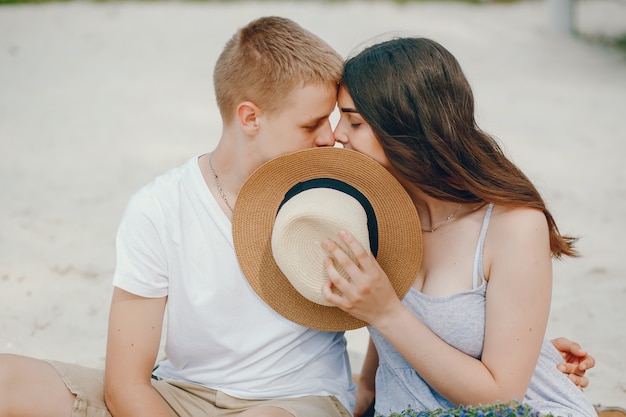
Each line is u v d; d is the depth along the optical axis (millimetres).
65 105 9883
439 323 2842
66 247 5789
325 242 2654
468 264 2846
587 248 5930
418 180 2820
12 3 16438
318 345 3096
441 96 2803
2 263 5449
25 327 4535
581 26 15883
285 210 2779
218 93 3020
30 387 2801
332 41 12750
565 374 3053
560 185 7332
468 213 2902
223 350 3035
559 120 9555
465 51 13281
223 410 3023
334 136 2975
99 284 5195
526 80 11570
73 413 2818
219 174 3053
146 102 10070
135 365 2928
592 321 4789
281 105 2871
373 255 2922
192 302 2986
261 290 2984
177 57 12453
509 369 2725
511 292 2752
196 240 2992
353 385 3268
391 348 2973
